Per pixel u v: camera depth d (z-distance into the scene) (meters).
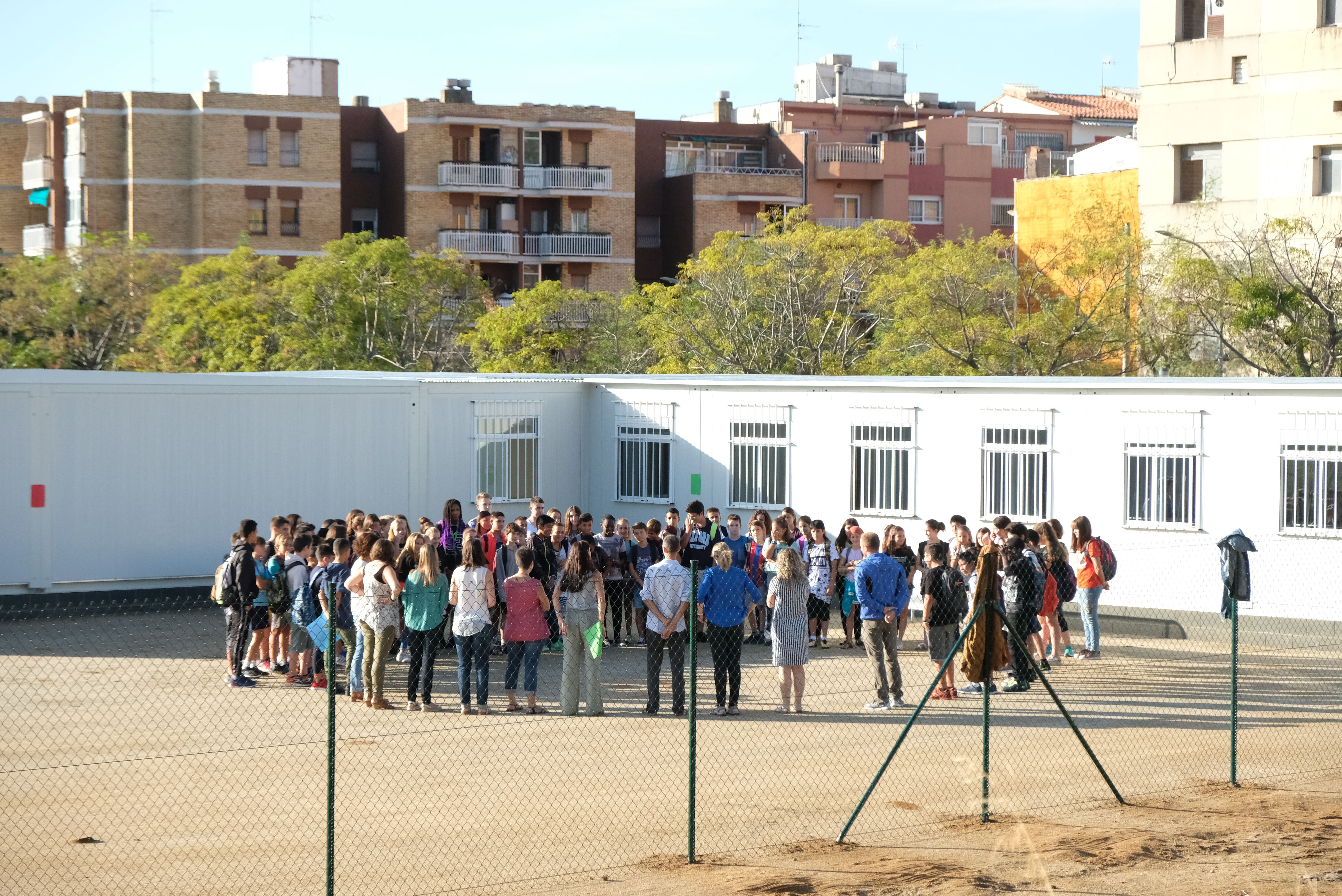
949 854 10.65
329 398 26.62
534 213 70.88
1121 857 10.59
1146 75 45.59
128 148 64.50
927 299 45.59
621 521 21.30
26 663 19.33
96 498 24.31
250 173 64.81
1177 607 22.14
